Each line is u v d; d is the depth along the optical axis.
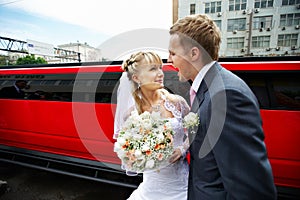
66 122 2.69
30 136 3.00
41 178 3.32
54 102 2.75
